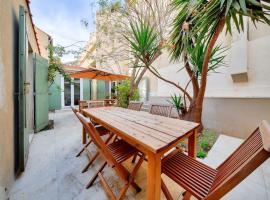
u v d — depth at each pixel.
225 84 3.69
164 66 5.83
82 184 1.61
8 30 1.51
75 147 2.62
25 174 1.78
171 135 1.21
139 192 1.48
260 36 3.06
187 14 2.46
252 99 2.86
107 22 5.27
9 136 1.50
